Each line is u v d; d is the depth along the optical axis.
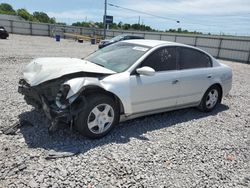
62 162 3.24
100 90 3.89
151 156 3.63
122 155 3.57
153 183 3.04
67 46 25.81
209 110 5.95
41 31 48.91
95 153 3.54
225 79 6.05
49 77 3.66
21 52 15.73
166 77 4.66
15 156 3.27
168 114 5.56
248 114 6.19
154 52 4.59
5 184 2.73
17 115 4.59
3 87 6.49
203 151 3.98
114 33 45.62
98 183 2.92
